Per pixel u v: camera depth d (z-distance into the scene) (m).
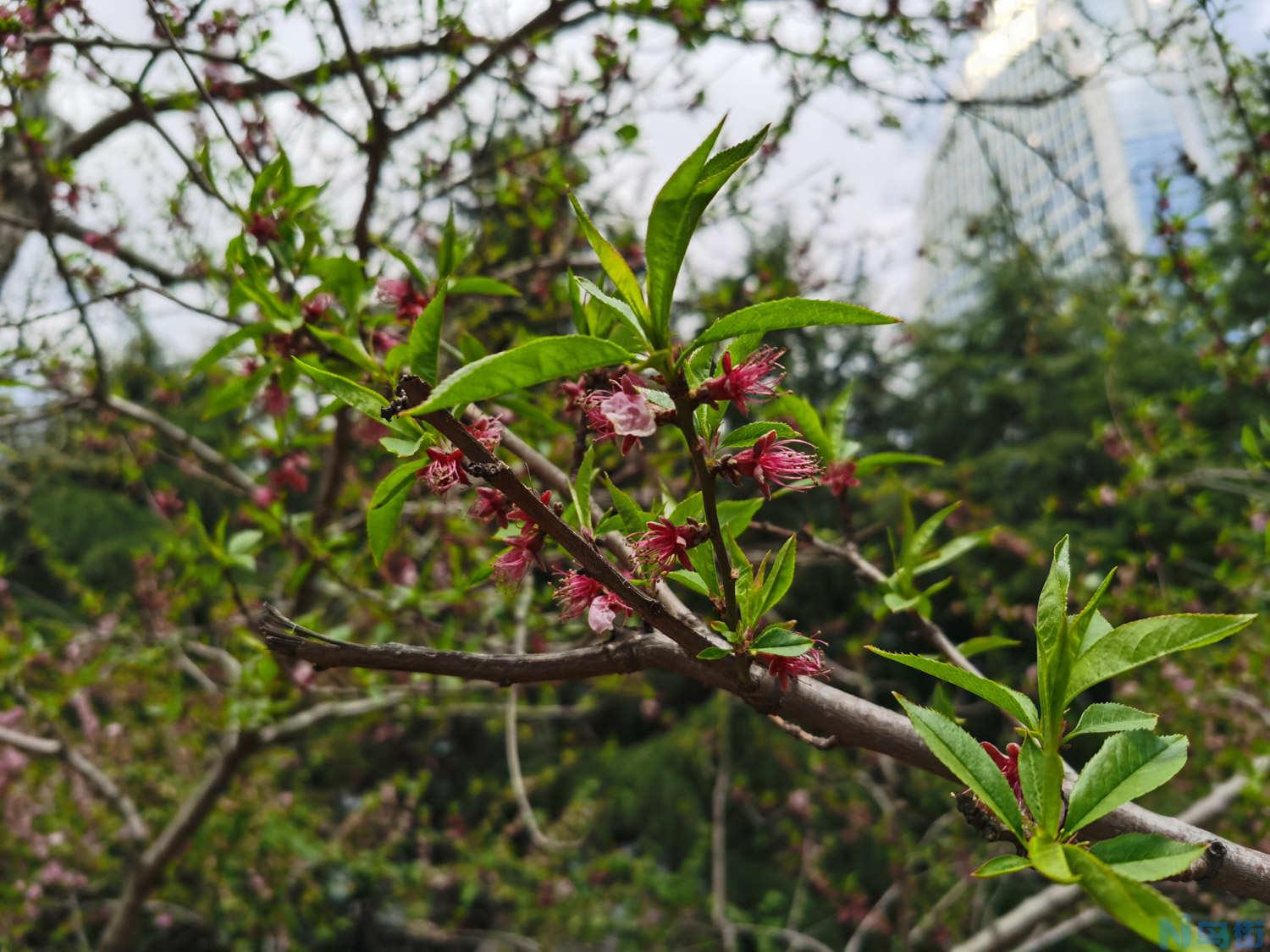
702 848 8.75
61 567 4.84
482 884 8.18
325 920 7.27
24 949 6.43
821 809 8.47
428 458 1.10
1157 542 7.72
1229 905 4.23
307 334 1.89
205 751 5.62
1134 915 0.68
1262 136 3.54
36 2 2.65
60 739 4.52
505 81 3.33
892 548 1.85
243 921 6.86
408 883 7.54
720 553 0.96
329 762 9.52
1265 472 3.07
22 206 4.09
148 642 4.33
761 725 8.05
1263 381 4.12
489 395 0.82
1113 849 0.80
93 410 4.09
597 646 1.16
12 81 2.73
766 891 8.75
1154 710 4.95
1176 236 4.04
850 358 12.14
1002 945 4.47
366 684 3.78
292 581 2.95
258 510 3.06
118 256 3.68
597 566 0.95
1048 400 12.15
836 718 1.12
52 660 4.85
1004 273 12.52
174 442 4.02
